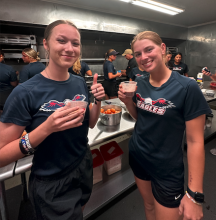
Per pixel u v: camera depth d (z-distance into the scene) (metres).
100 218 1.42
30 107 0.67
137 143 0.99
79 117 0.62
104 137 1.23
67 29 0.64
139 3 3.21
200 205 0.72
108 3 3.20
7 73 2.41
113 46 4.87
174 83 0.77
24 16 2.79
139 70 2.59
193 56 5.59
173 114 0.77
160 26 4.76
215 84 3.03
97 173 1.56
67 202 0.77
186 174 1.88
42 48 3.74
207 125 2.77
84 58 4.46
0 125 0.64
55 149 0.74
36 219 0.79
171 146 0.84
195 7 3.57
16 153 0.63
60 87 0.74
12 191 1.63
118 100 2.24
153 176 0.95
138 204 1.55
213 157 2.22
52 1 2.97
